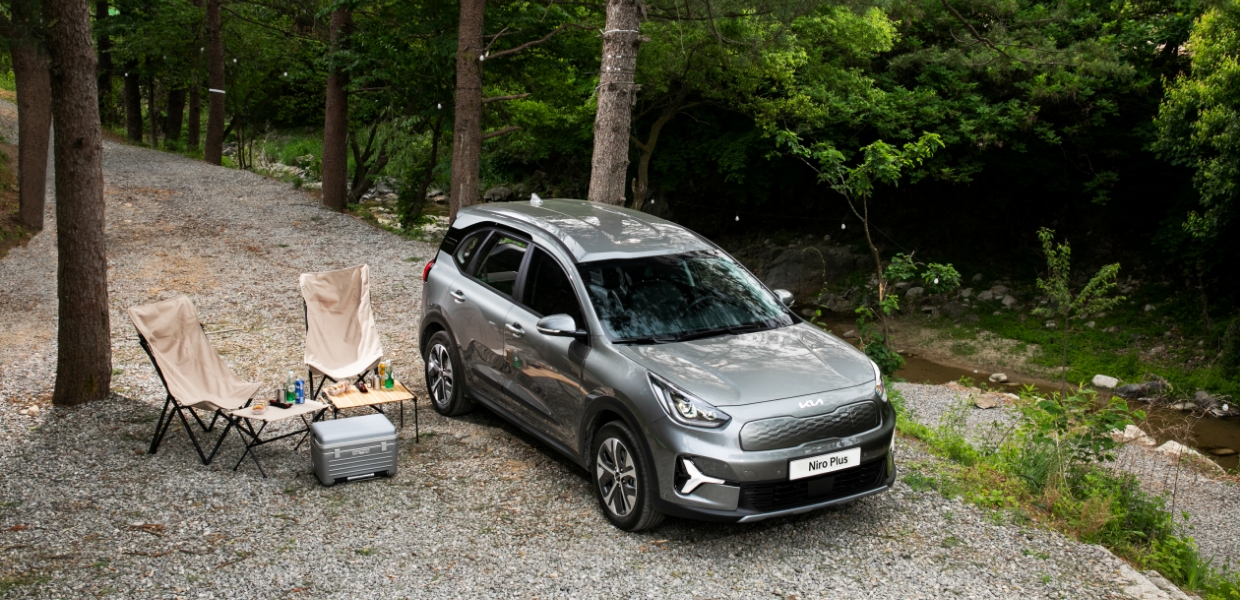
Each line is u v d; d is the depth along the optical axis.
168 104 41.22
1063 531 5.57
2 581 4.41
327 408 6.21
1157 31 21.19
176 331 6.27
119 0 33.75
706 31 18.59
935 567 4.86
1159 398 16.30
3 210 16.30
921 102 21.89
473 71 15.99
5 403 7.24
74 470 5.90
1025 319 20.72
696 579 4.64
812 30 20.03
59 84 6.70
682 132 26.02
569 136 25.86
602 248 6.12
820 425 4.93
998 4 19.42
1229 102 15.69
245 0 33.28
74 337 7.12
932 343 20.39
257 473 5.97
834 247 25.53
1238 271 19.23
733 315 5.92
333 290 7.27
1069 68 20.89
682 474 4.82
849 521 5.42
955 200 24.69
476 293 6.78
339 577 4.57
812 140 23.16
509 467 6.18
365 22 20.12
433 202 33.53
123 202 19.48
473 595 4.41
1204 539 8.86
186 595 4.34
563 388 5.69
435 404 7.38
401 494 5.68
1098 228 22.64
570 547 4.98
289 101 41.34
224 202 20.61
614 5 10.45
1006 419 12.66
